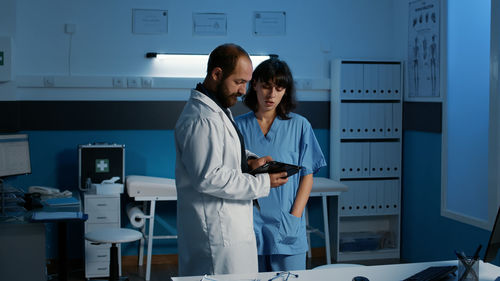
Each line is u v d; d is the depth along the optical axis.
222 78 2.19
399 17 5.23
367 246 5.21
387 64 5.09
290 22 5.18
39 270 3.48
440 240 4.63
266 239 2.67
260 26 5.12
